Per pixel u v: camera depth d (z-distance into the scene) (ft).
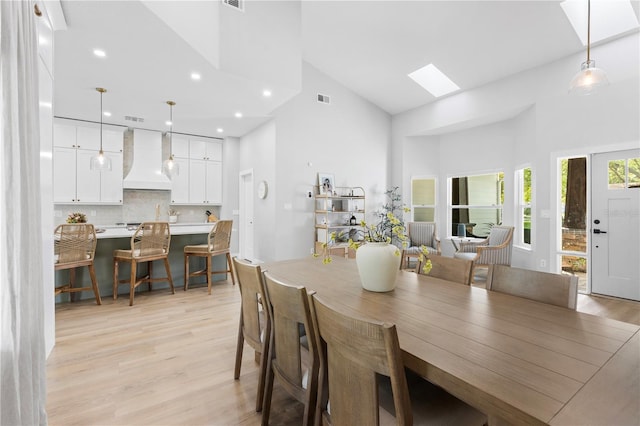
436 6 12.59
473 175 19.54
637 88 11.60
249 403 5.87
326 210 18.07
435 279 6.39
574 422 2.10
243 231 22.58
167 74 11.37
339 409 3.41
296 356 4.40
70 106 14.97
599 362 2.93
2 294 3.80
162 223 12.48
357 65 18.04
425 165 21.57
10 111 3.98
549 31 12.49
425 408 3.60
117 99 14.02
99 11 7.74
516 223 17.12
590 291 13.00
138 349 7.98
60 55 9.91
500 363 2.93
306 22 14.87
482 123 18.33
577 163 13.48
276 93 13.47
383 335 2.69
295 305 4.21
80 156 17.88
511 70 15.23
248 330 6.14
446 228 20.92
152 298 12.37
